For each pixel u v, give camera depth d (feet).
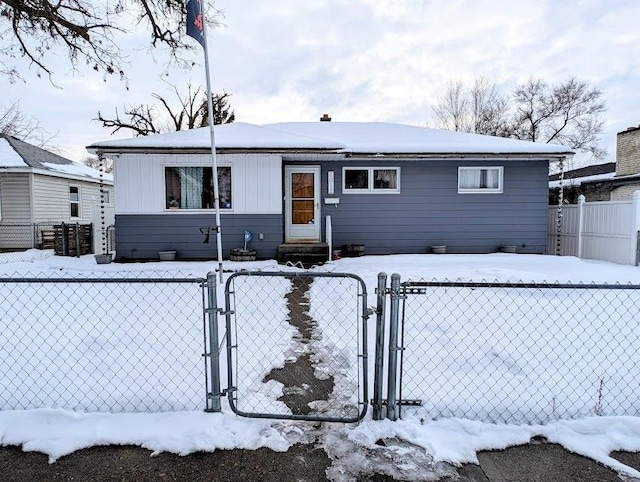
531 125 92.22
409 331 13.79
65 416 8.24
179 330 14.30
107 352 12.03
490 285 8.46
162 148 28.84
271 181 30.96
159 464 7.00
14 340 13.12
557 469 6.88
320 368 11.37
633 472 6.81
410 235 33.83
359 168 33.58
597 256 31.50
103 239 34.40
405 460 7.08
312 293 21.58
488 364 11.00
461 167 33.37
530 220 33.71
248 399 9.37
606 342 12.39
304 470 6.83
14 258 33.86
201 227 30.99
